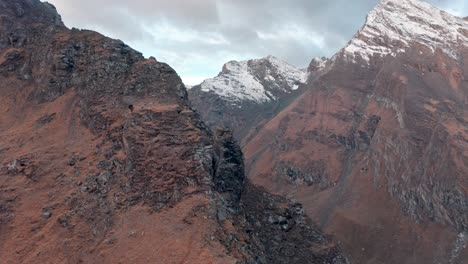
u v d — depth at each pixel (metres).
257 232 120.19
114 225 103.69
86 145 127.69
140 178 110.12
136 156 113.94
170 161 111.19
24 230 108.62
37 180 120.31
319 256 126.31
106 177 114.62
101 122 131.00
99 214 107.44
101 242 101.56
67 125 136.25
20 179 121.38
